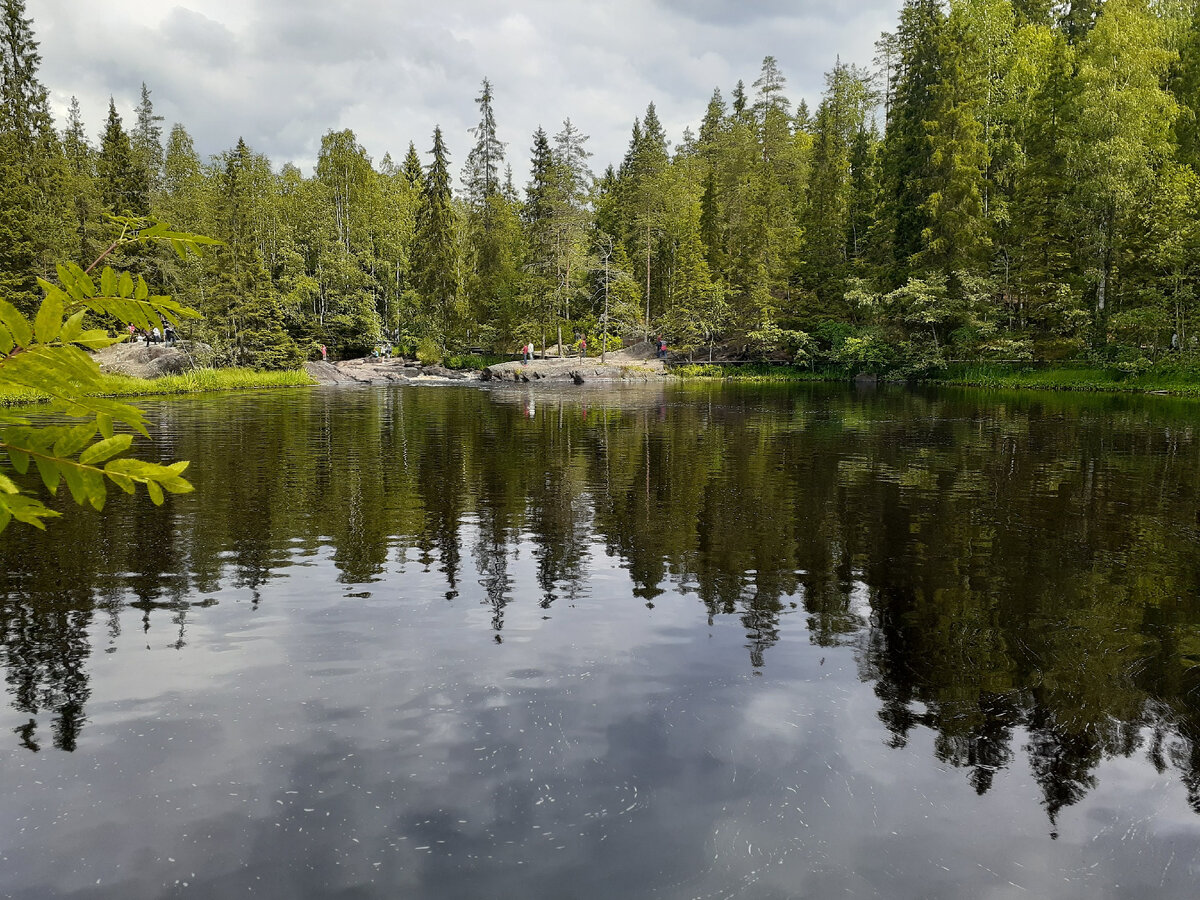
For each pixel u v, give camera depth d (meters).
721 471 11.09
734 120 63.69
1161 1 38.88
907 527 7.71
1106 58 32.12
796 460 12.14
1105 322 32.56
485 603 5.47
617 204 59.44
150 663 4.43
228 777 3.26
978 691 4.11
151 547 6.93
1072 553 6.78
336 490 9.61
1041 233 34.41
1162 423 17.92
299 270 48.19
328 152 53.50
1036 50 39.00
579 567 6.34
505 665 4.41
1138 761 3.45
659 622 5.10
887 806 3.07
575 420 18.88
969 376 36.62
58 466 1.19
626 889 2.57
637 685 4.16
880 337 41.06
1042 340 35.97
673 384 38.91
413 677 4.25
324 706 3.90
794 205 54.47
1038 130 34.66
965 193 35.91
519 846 2.79
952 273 36.75
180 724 3.72
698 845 2.81
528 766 3.34
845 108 58.47
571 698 4.00
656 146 58.84
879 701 3.99
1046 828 2.95
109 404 1.21
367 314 51.06
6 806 3.04
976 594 5.68
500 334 53.12
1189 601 5.54
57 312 1.16
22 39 39.94
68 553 6.73
